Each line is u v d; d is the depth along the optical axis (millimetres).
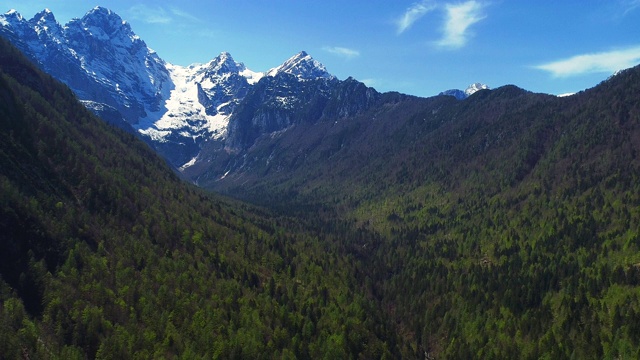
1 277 176500
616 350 189875
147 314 188625
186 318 192375
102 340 169125
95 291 188375
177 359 172875
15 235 192875
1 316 161500
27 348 156750
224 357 181625
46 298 178875
